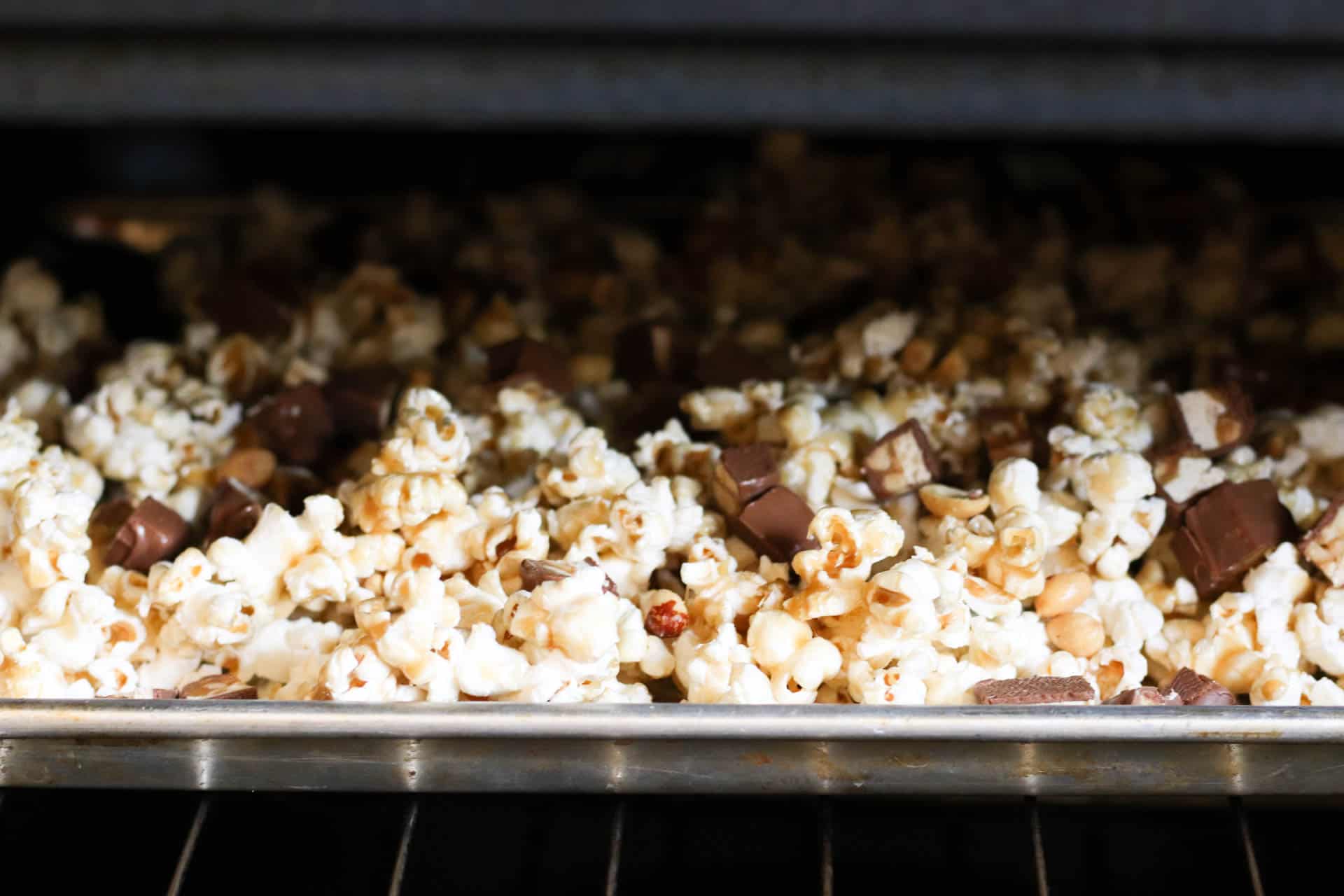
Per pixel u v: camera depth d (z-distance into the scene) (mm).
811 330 742
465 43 703
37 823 589
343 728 564
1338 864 583
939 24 686
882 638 590
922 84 705
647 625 605
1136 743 563
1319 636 608
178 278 778
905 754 570
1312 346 734
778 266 768
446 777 581
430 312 724
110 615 601
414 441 623
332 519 613
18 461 624
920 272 768
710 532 627
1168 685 594
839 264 763
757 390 666
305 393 663
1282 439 665
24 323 738
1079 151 833
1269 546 617
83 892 583
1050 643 615
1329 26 681
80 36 698
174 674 609
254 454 649
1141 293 756
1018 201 817
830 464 640
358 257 793
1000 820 589
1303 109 706
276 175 839
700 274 763
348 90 708
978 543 610
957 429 661
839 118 716
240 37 701
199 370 706
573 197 814
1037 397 674
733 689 587
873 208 801
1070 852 588
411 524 616
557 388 670
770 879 584
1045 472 646
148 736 567
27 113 713
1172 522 634
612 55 704
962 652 608
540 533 614
